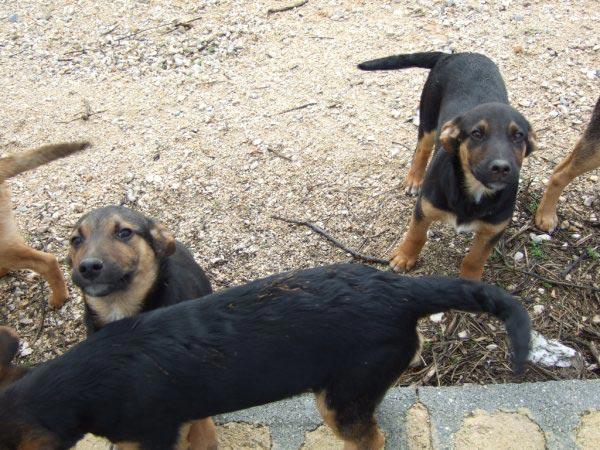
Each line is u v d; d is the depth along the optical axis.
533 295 1.26
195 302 0.98
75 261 1.06
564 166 1.31
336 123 1.57
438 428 1.05
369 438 1.01
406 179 1.44
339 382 0.96
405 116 1.57
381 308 0.95
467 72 1.34
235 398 0.96
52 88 1.73
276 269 1.35
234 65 1.74
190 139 1.57
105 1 1.97
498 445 1.03
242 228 1.41
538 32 1.72
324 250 1.37
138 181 1.50
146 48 1.81
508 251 1.33
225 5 1.91
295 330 0.94
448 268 1.33
